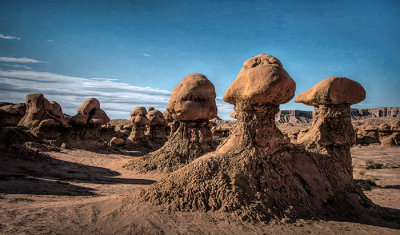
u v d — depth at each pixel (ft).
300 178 20.66
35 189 26.00
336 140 24.18
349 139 24.45
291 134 113.39
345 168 24.23
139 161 49.80
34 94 75.51
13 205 17.70
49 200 20.84
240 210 16.51
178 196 17.46
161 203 17.19
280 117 520.42
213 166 19.22
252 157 19.47
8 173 33.22
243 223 15.58
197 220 15.58
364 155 87.51
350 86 24.32
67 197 23.67
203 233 14.33
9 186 25.58
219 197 17.29
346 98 24.17
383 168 60.80
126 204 17.26
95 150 76.02
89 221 14.94
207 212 16.48
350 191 23.07
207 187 17.85
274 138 21.04
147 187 19.42
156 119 107.45
